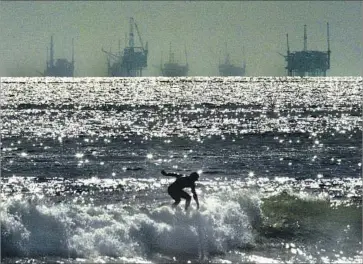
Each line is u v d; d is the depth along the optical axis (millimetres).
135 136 187625
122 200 87375
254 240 66562
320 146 162375
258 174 114562
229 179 108438
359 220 74750
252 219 72125
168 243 62938
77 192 94250
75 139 178250
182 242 63219
